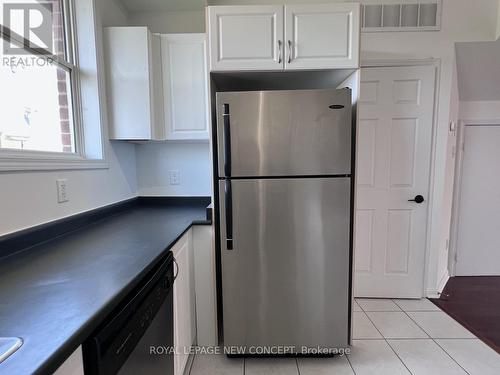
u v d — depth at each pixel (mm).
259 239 1673
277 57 1662
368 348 1873
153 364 1049
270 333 1753
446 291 2672
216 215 1818
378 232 2477
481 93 2703
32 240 1216
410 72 2311
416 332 2039
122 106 1908
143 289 964
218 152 1642
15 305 726
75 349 609
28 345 564
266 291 1717
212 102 1805
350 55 1655
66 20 1712
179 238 1442
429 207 2436
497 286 2787
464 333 2023
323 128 1604
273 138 1605
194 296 1811
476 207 2943
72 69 1733
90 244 1258
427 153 2375
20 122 1308
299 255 1688
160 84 1986
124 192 2141
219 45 1665
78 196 1572
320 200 1646
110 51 1877
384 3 2264
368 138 2387
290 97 1586
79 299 758
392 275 2516
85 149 1808
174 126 2006
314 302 1729
